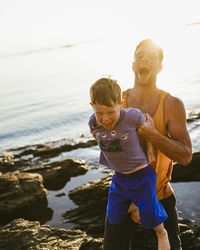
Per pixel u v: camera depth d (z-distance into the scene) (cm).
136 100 270
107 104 211
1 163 1023
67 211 722
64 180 896
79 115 1831
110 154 242
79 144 1177
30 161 1071
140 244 522
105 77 218
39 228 477
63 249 416
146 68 254
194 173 808
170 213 293
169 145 238
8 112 2225
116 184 255
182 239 530
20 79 4619
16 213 750
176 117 251
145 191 239
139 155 240
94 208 715
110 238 256
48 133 1541
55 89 3186
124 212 248
